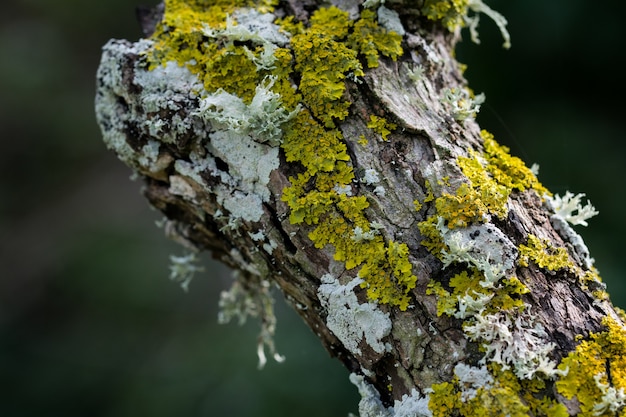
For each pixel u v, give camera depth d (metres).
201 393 1.00
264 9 0.60
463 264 0.56
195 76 0.59
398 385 0.57
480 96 0.60
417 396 0.56
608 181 0.81
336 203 0.57
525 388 0.55
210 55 0.59
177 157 0.59
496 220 0.57
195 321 1.27
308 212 0.57
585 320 0.56
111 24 1.58
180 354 1.12
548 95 0.85
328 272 0.57
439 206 0.57
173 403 1.02
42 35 1.59
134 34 1.59
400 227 0.57
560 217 0.58
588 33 0.81
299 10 0.60
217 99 0.58
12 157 1.57
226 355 1.02
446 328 0.56
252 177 0.58
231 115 0.58
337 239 0.57
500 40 0.84
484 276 0.56
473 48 0.85
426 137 0.58
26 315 1.40
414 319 0.56
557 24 0.81
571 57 0.83
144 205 1.52
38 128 1.56
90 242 1.44
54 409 1.23
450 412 0.55
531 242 0.57
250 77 0.58
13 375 1.30
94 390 1.23
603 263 0.78
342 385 0.89
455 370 0.55
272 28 0.59
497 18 0.62
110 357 1.26
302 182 0.58
